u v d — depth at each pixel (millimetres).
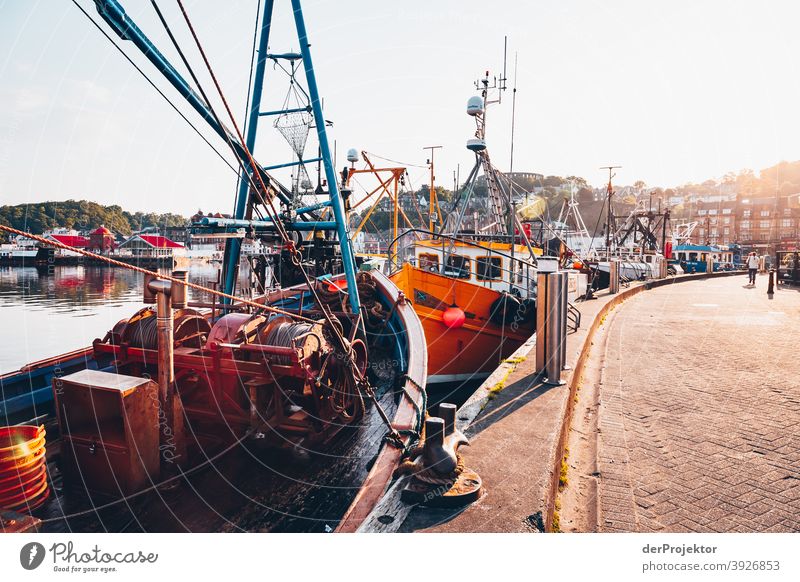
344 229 8336
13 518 3381
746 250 74062
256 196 8414
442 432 2936
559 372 5137
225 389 5895
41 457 4262
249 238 7992
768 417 4871
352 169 14453
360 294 9289
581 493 3430
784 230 86562
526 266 11766
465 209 12539
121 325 6066
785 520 3010
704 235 90375
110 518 4414
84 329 23438
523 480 3018
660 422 4777
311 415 6078
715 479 3566
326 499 4883
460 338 10211
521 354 6492
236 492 4922
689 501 3246
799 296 17859
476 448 3484
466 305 10242
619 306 15000
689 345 8695
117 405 4887
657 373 6727
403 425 4305
